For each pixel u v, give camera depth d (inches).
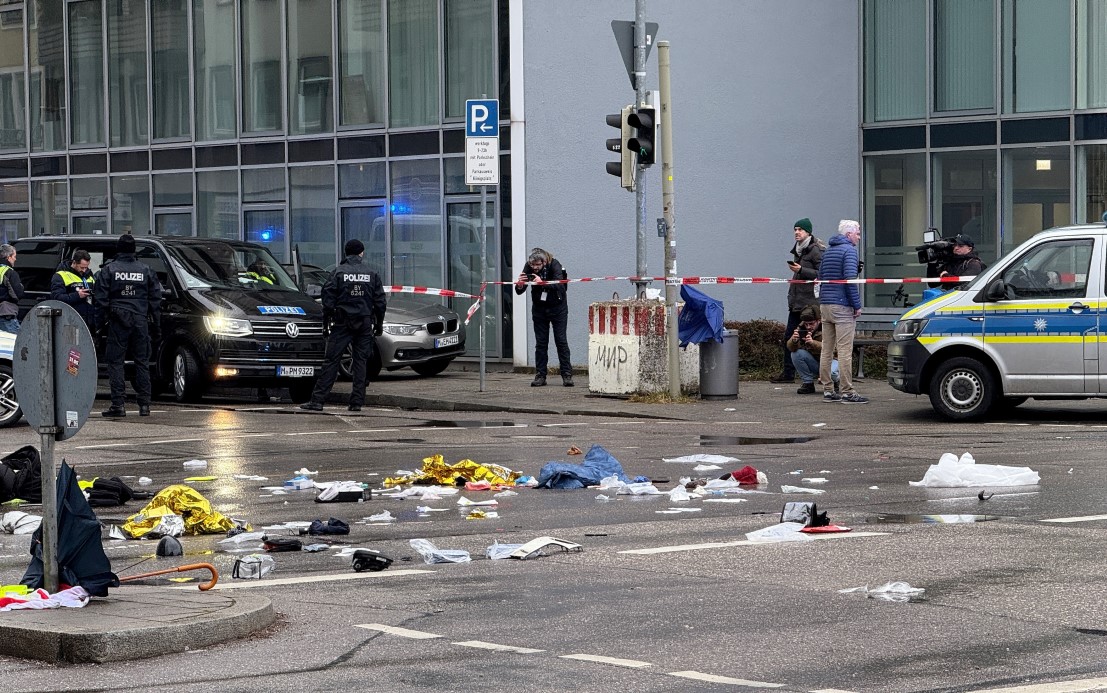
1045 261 1144.2
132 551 663.8
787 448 1006.4
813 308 1413.6
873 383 1508.4
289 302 1478.8
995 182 1822.1
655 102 1357.0
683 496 773.9
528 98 1710.1
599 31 1712.6
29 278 1561.3
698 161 1761.8
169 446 1070.4
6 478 839.1
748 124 1792.6
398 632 491.8
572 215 1713.8
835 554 615.2
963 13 1835.6
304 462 970.1
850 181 1879.9
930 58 1849.2
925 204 1861.5
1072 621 491.5
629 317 1362.0
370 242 1889.8
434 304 1685.5
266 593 560.1
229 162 2027.6
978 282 1160.8
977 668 434.0
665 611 516.7
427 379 1626.5
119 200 2164.1
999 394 1158.3
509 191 1731.1
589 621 503.8
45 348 520.1
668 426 1177.4
